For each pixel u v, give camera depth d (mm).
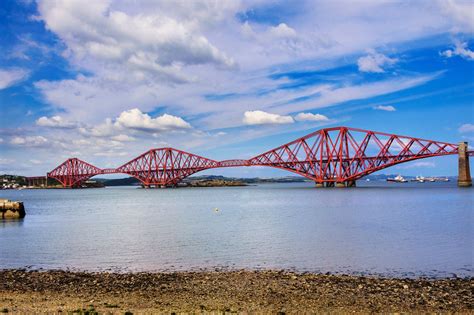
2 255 39438
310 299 23531
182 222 68688
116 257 37844
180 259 36500
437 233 50375
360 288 25672
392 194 158875
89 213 93438
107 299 23844
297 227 58281
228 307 22031
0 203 81875
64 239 49688
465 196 138750
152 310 21109
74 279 29016
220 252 39562
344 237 47875
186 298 24016
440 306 22156
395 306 22203
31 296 24609
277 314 20656
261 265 33719
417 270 31359
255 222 66375
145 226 63219
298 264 33938
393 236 48250
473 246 41188
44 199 178875
